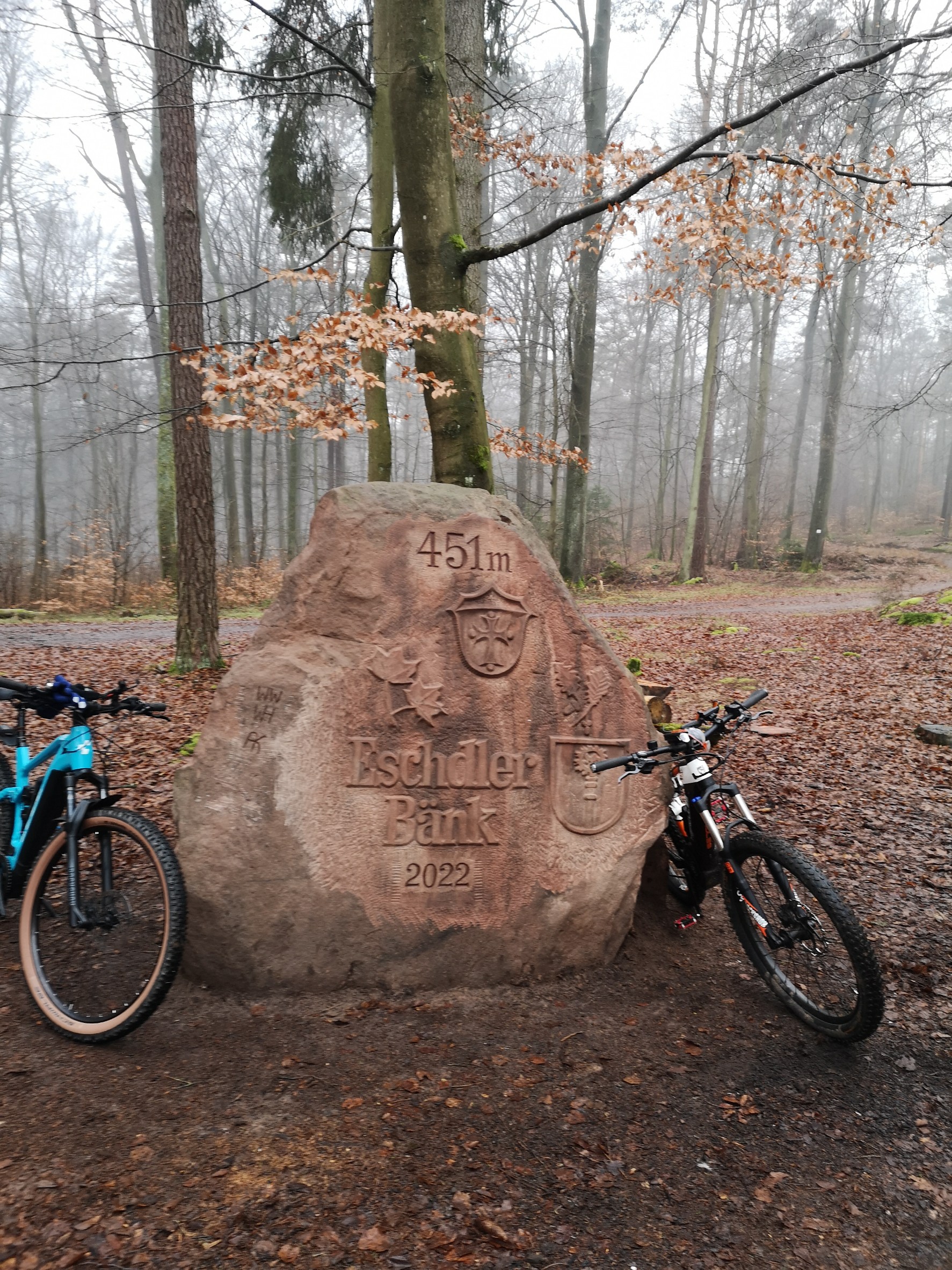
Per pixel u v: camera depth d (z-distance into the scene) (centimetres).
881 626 1506
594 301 2025
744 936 382
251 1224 239
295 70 1099
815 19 1320
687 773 387
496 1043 337
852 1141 285
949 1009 364
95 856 334
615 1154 277
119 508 2612
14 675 1026
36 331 2655
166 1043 323
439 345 622
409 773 371
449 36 955
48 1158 258
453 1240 239
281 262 2809
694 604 2144
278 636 376
